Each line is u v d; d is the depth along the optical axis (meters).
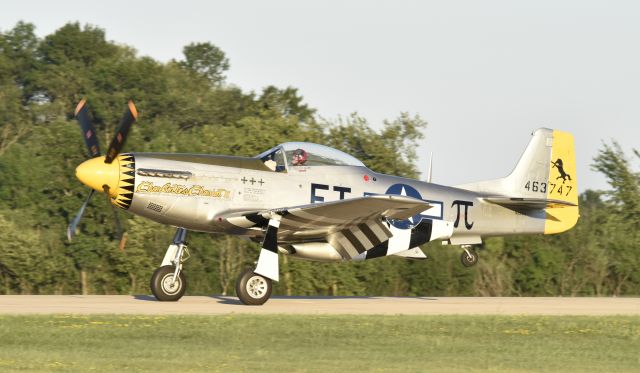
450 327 47.66
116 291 95.44
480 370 35.62
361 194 63.09
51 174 102.62
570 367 37.12
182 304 57.84
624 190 112.56
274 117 110.06
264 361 36.53
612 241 107.88
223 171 59.88
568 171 73.56
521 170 72.00
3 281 93.81
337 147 114.69
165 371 33.97
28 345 39.66
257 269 56.94
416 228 64.88
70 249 95.38
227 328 44.88
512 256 107.50
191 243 98.19
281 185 61.00
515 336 45.81
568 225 72.50
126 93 182.50
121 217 97.56
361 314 52.59
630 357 40.25
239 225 59.03
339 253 61.69
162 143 117.00
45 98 194.25
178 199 58.66
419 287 101.94
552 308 61.69
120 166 57.81
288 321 47.59
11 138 168.12
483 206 68.88
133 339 41.59
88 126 61.22
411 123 117.94
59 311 50.97
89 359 36.16
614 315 55.72
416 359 38.03
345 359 37.53
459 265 104.00
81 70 194.38
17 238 92.88
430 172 69.88
